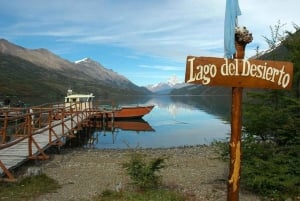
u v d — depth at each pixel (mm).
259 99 10312
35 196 10078
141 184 10359
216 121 55719
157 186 10898
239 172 5461
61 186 11500
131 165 10711
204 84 5219
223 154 11359
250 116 9938
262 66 5324
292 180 8867
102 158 19391
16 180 11695
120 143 32469
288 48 10039
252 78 5309
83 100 46625
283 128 9648
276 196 9023
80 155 20688
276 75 5379
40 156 15992
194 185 11500
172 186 11312
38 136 22234
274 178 8914
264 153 9711
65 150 23781
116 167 15703
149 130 43719
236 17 5277
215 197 9734
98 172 14414
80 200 9672
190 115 69062
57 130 26562
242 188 10164
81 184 11898
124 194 9789
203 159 18812
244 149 9766
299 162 9234
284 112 9766
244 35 5223
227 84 5270
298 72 9641
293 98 9656
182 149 24672
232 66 5246
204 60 5184
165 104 127625
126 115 52438
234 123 5383
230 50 5223
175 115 69188
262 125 9898
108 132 41844
